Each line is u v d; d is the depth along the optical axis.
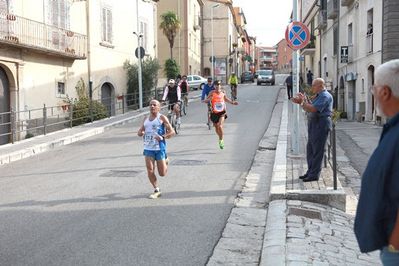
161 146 9.34
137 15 33.81
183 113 26.42
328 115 9.65
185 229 7.40
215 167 12.40
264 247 6.47
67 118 24.36
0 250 6.48
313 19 54.19
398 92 2.96
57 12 24.52
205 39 73.69
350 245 6.73
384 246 2.88
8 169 13.16
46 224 7.67
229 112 27.11
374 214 2.86
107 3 29.66
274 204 8.59
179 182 10.72
